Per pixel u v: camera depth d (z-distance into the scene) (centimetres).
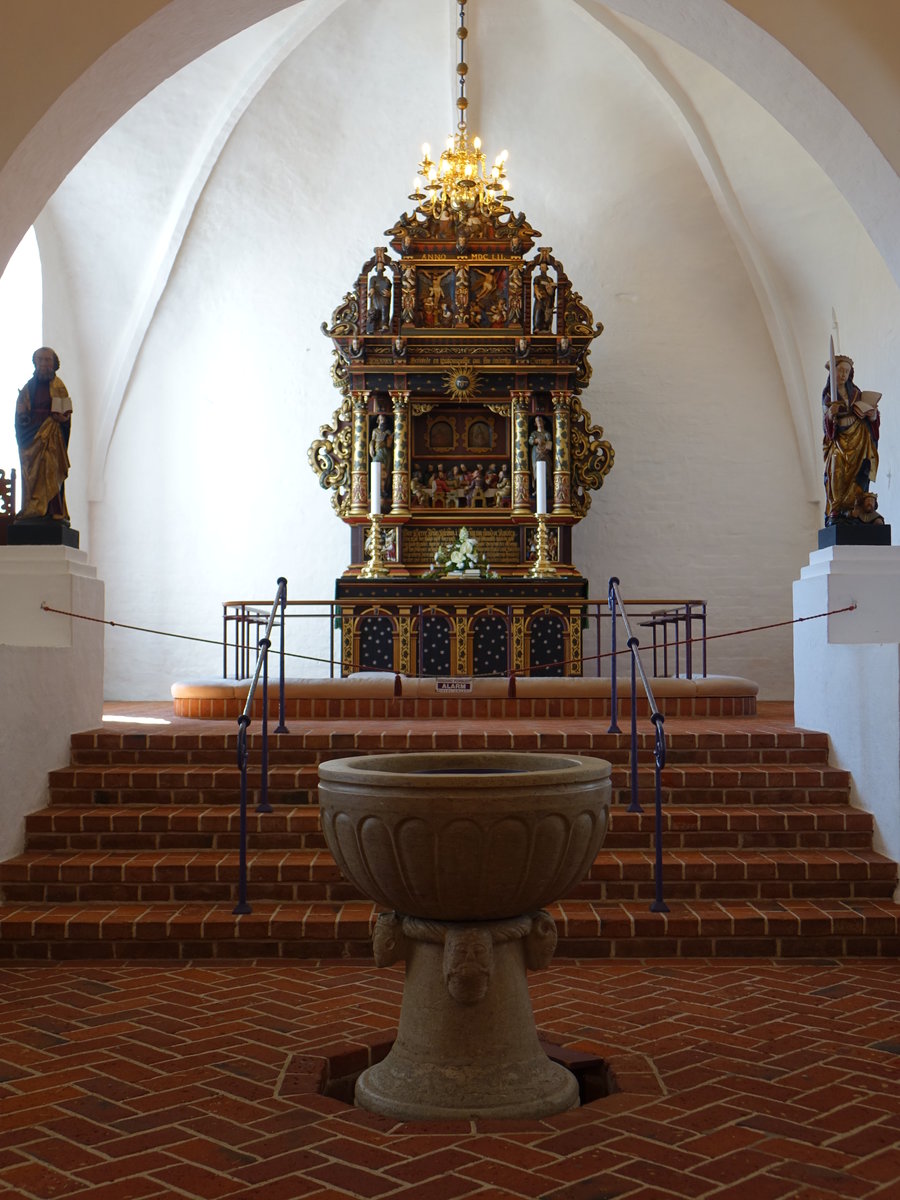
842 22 719
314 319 1427
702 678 1045
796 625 877
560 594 1205
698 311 1426
